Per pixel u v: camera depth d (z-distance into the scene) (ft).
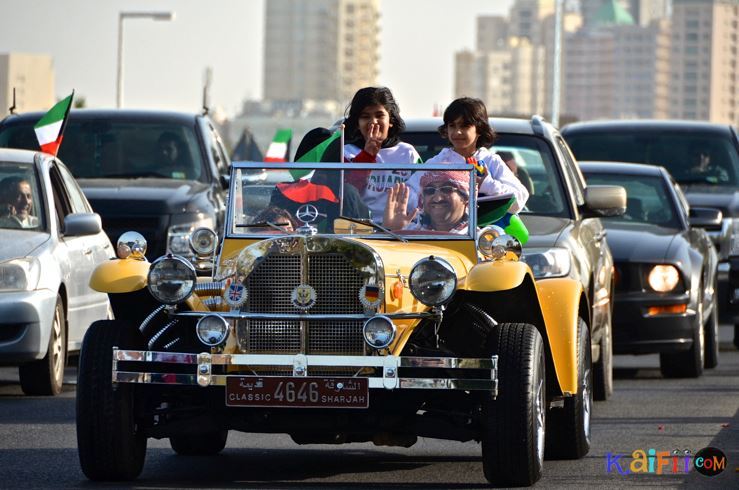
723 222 119.75
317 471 58.70
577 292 58.80
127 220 101.19
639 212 101.65
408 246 55.77
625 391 87.97
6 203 84.12
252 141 188.14
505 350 52.90
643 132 127.85
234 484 55.16
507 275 52.70
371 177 57.26
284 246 52.54
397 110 62.28
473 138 62.23
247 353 52.54
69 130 110.42
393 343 52.42
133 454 54.29
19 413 75.15
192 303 53.62
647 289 94.68
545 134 76.38
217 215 104.68
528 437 52.54
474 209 57.11
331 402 51.65
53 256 82.69
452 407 55.62
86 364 53.57
